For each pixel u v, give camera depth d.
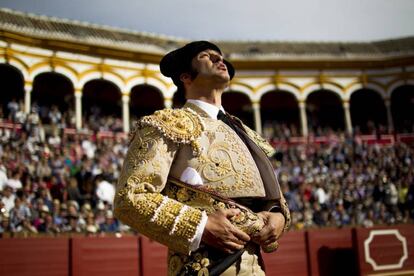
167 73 2.17
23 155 12.66
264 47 23.36
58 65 18.98
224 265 1.71
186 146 1.87
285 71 22.80
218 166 1.86
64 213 9.98
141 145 1.82
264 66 22.64
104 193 11.59
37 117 15.98
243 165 1.89
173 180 1.86
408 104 24.48
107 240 8.77
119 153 15.18
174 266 1.81
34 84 19.80
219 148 1.89
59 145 14.70
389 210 14.68
